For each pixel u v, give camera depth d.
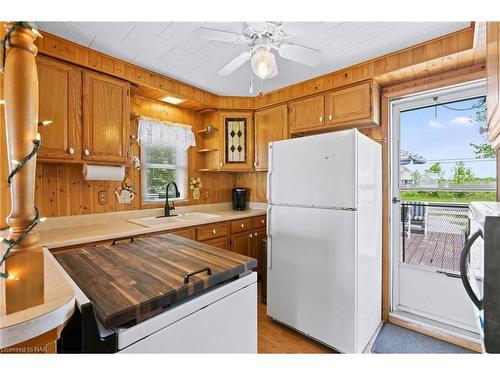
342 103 2.34
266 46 1.51
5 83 0.58
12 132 0.58
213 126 3.15
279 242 2.09
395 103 2.34
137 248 1.34
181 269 1.04
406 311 2.26
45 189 2.00
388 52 2.02
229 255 1.23
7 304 0.53
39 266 0.57
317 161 1.85
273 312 2.13
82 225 2.16
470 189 2.03
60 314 0.56
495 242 0.69
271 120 2.96
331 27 1.67
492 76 0.94
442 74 2.04
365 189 1.80
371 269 1.93
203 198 3.29
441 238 2.16
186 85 2.70
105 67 2.04
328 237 1.78
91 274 0.97
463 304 2.01
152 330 0.78
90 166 1.98
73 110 1.86
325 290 1.79
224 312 1.01
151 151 2.78
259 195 3.50
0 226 1.38
